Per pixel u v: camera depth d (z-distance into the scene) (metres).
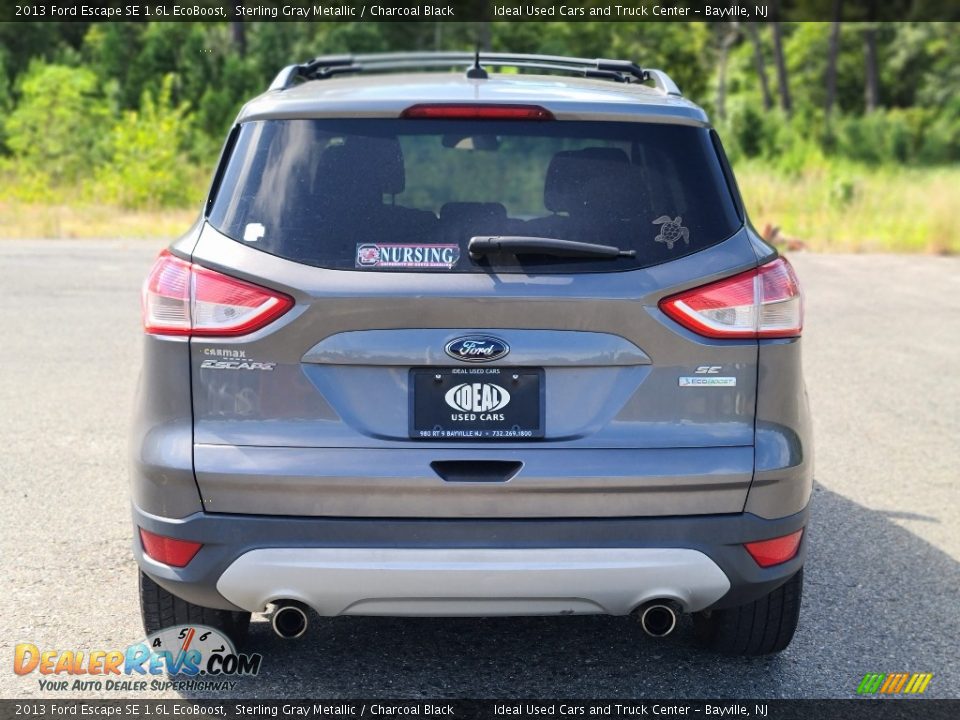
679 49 57.53
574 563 2.84
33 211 20.94
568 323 2.82
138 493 2.95
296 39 48.84
